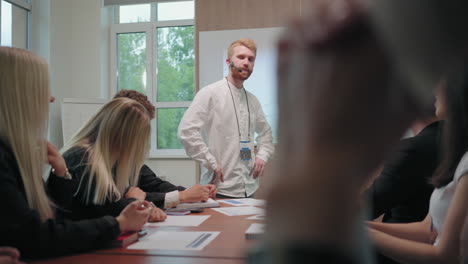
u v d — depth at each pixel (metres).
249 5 3.61
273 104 0.19
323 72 0.17
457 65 0.15
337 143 0.17
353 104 0.17
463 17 0.15
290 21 0.18
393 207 1.42
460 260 0.93
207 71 3.64
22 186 1.08
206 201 2.00
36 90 1.12
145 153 1.65
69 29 4.48
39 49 4.18
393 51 0.16
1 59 1.07
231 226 1.42
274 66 0.19
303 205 0.18
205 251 1.04
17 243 0.95
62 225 1.02
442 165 1.20
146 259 0.97
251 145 2.85
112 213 1.52
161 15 4.89
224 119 2.79
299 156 0.18
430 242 1.31
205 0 3.68
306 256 0.17
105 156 1.55
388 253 1.14
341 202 0.17
